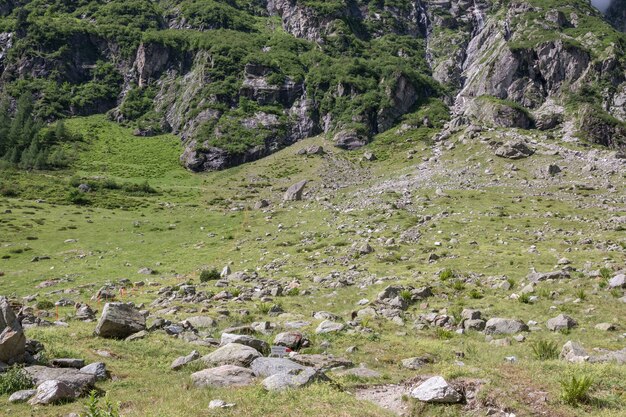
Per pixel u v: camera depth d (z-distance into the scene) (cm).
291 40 17788
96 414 1103
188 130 14600
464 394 1491
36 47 17612
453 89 17300
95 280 4778
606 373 1617
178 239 6869
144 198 10056
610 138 12725
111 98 17138
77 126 15275
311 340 2250
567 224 5791
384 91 15212
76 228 7412
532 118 13800
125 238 6925
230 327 2553
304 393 1438
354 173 11319
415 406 1442
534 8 18888
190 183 11806
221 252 5988
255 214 8225
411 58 18762
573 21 17800
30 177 10981
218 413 1309
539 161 9806
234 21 19300
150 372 1769
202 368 1764
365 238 5703
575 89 14775
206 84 15575
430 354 2047
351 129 13688
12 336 1706
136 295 3897
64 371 1638
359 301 3322
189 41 17725
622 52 15575
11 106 16025
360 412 1334
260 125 14212
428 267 4197
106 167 12656
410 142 13012
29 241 6600
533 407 1388
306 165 12200
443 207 6981
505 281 3394
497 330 2484
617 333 2378
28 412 1344
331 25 18750
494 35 19412
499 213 6438
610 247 4431
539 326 2556
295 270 4669
